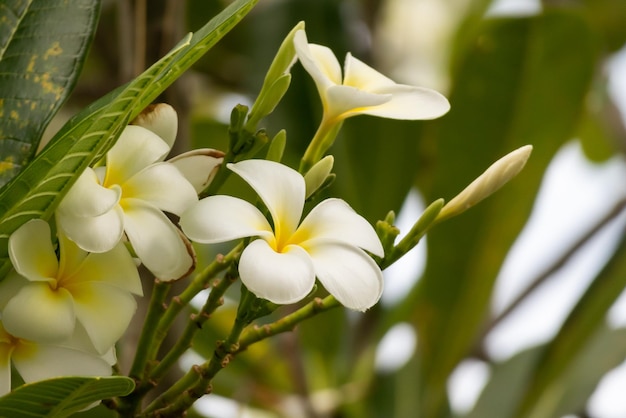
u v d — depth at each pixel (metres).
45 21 1.00
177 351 0.98
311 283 0.91
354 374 1.52
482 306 1.40
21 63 0.99
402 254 0.99
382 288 0.93
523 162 1.00
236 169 0.94
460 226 1.38
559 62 1.39
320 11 1.49
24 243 0.92
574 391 1.49
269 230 0.94
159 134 0.98
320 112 1.39
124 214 0.93
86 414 1.09
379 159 1.44
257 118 0.99
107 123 0.92
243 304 0.97
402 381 1.48
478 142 1.40
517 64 1.39
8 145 0.98
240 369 1.52
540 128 1.39
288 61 1.00
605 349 1.54
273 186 0.94
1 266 0.93
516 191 1.38
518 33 1.38
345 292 0.92
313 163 1.01
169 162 0.98
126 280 0.94
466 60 1.40
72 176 0.92
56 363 0.93
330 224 0.95
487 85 1.40
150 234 0.93
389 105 1.00
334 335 1.49
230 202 0.93
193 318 0.98
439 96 1.00
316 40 1.48
